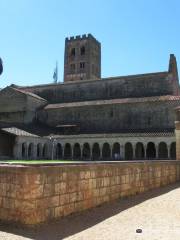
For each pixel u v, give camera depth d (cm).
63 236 1178
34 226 1252
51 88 8619
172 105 6675
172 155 6225
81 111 7506
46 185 1317
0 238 1127
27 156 6350
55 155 6800
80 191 1511
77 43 11269
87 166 1566
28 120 7638
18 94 7756
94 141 6525
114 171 1788
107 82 7994
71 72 11275
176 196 1989
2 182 1334
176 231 1263
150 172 2227
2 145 6216
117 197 1805
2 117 7862
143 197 1944
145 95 7419
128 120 7038
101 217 1472
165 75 7356
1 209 1323
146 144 6103
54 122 7750
